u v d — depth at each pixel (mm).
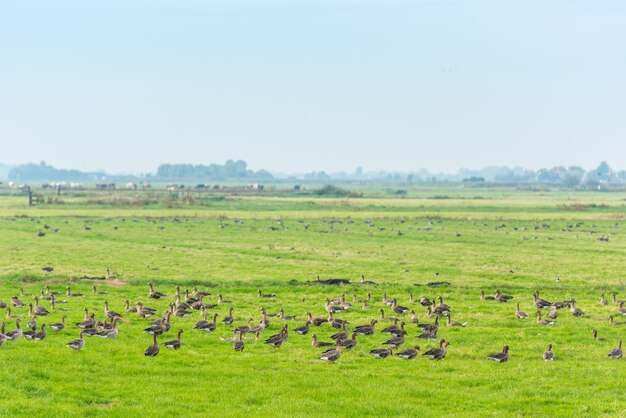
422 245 197625
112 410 54719
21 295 108875
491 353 76312
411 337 83375
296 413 54875
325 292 116375
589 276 140250
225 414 54375
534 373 68000
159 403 56688
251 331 82312
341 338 79312
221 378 64188
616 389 62312
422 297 111625
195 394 59219
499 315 97875
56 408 54094
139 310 92938
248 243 199125
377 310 100438
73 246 185875
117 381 62219
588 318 96250
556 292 118812
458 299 111000
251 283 124250
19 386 58781
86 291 114562
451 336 83938
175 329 84688
